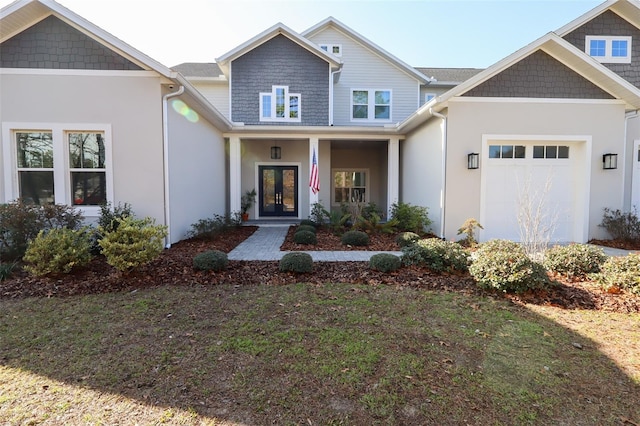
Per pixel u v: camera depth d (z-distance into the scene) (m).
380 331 3.21
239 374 2.47
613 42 10.22
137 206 6.61
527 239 5.69
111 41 6.26
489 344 2.98
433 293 4.28
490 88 7.78
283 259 5.07
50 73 6.38
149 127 6.56
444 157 7.89
